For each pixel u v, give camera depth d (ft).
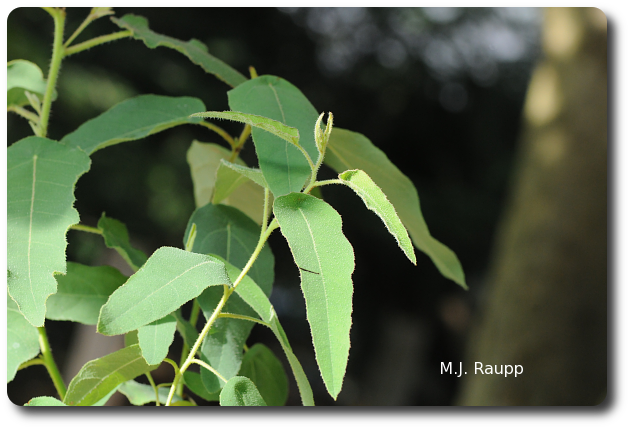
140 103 2.98
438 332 23.39
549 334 12.26
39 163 2.30
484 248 23.88
